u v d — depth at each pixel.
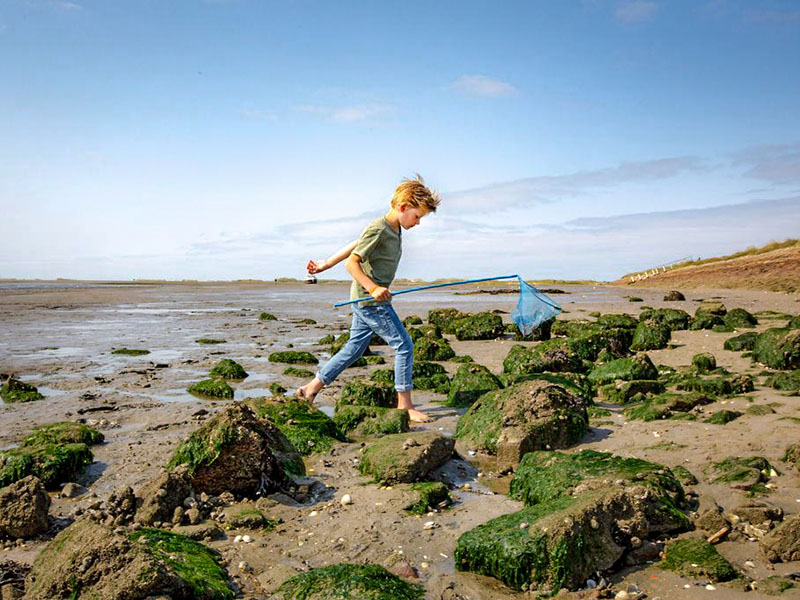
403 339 8.20
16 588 4.04
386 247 7.87
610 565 4.12
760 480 5.38
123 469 6.32
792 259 37.50
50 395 9.96
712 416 7.25
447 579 4.12
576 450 6.56
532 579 4.04
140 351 14.76
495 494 5.65
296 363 13.16
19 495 4.89
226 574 4.20
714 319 16.36
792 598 3.72
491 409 7.16
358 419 7.89
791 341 10.40
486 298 35.34
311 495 5.64
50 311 27.67
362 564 4.25
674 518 4.54
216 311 28.19
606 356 12.08
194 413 8.61
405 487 5.63
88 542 3.95
